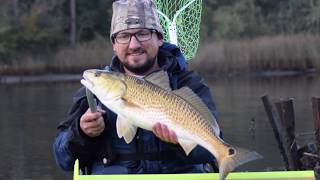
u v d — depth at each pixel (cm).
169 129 148
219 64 1514
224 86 1277
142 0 178
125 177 163
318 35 1630
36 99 1077
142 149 179
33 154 559
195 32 278
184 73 186
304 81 1363
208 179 162
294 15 1861
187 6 263
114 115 178
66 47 1748
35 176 474
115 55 184
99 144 180
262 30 1823
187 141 150
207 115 151
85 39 1895
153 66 182
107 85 143
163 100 148
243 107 873
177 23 270
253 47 1541
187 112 150
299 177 166
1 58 1669
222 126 689
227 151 145
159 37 184
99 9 1903
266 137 613
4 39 1683
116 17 178
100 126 162
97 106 172
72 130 168
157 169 180
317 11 1808
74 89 1299
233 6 1877
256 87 1235
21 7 1841
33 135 667
